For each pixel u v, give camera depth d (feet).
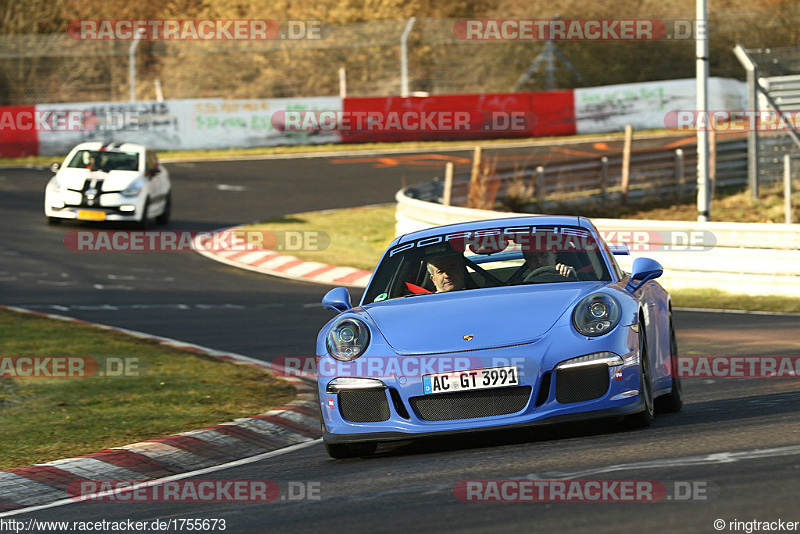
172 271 228.84
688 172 323.57
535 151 385.29
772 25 526.98
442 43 508.12
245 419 101.60
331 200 316.81
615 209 299.79
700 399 98.78
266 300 195.72
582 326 76.54
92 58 481.87
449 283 87.81
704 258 192.75
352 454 82.69
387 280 90.48
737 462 62.85
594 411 75.10
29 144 386.93
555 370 75.00
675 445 70.38
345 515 59.88
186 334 160.76
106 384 122.62
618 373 75.61
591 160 306.35
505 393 75.25
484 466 69.72
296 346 148.66
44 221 278.67
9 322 168.76
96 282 214.69
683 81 431.43
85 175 268.00
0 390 120.47
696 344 138.00
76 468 85.92
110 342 151.02
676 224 194.70
